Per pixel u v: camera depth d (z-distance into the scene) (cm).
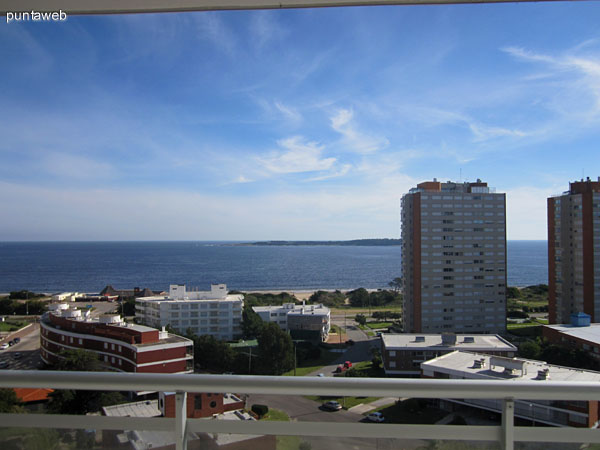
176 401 128
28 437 134
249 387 122
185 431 129
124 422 131
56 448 133
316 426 130
